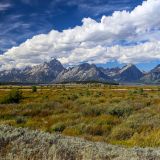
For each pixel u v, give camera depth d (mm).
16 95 53781
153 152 10562
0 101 52812
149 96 61562
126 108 30766
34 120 29812
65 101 50375
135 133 19141
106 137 20406
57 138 10250
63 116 30344
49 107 39688
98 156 8508
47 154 7914
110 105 35844
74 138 11883
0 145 8281
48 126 26312
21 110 36438
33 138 9172
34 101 53250
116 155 9031
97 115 30656
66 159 8102
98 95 68000
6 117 32688
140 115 25297
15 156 7559
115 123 25031
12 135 8977
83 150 8922
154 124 21453
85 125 23250
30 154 7805
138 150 10703
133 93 79688
